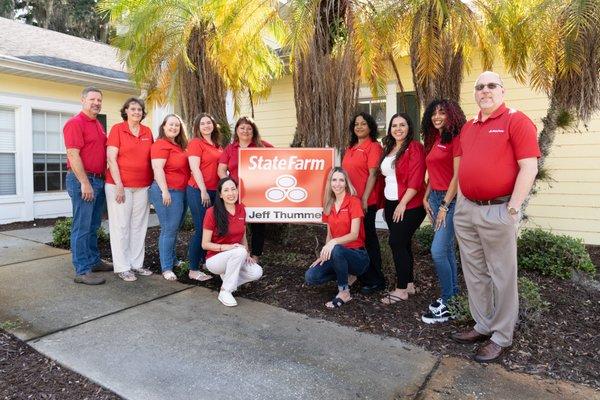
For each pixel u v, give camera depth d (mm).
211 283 4531
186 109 6512
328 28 5051
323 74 5055
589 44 4047
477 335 3146
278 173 4590
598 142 6262
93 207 4516
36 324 3422
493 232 2848
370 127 4348
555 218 6633
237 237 4215
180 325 3443
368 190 4223
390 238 3928
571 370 2785
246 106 9227
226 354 2961
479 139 2902
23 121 8430
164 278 4672
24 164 8508
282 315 3688
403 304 3918
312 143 5270
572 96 4387
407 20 4680
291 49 4898
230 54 5926
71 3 23078
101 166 4480
